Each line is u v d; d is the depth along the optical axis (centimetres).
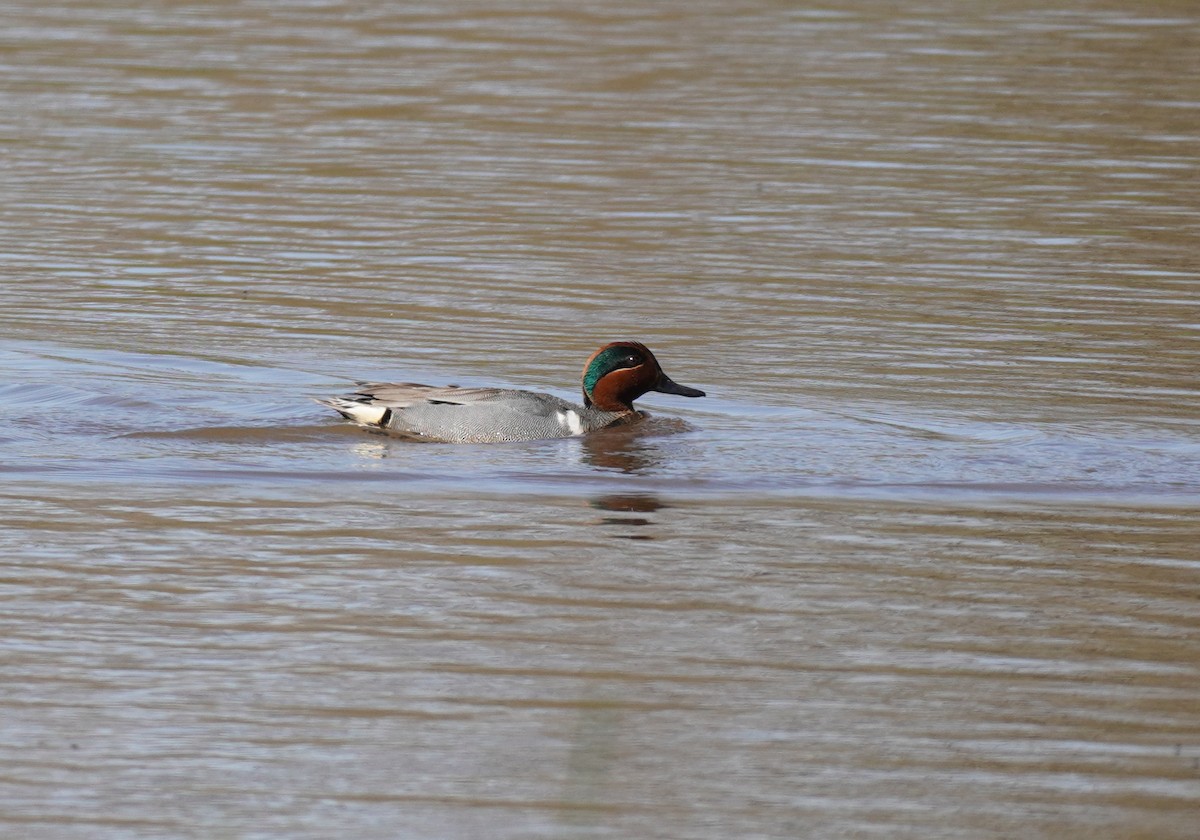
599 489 1446
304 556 1277
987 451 1558
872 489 1456
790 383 1769
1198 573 1264
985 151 2811
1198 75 3338
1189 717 1025
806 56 3491
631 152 2791
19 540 1297
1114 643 1132
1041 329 1962
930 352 1875
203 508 1380
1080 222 2431
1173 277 2172
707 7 3981
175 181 2609
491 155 2770
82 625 1142
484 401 1580
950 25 3794
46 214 2422
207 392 1709
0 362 1791
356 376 1788
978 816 913
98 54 3475
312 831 888
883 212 2478
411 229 2377
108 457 1502
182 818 899
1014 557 1296
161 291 2086
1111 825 903
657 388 1641
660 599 1204
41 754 964
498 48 3562
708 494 1440
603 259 2248
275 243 2303
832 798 929
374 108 3069
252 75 3316
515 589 1219
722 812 913
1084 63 3431
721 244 2322
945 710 1034
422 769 955
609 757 970
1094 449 1565
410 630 1143
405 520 1361
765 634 1144
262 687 1054
